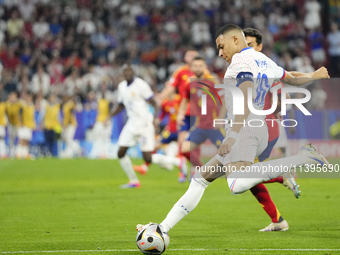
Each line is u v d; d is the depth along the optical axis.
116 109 37.78
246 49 16.78
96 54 85.12
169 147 61.00
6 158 67.19
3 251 16.11
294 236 18.42
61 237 18.62
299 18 93.81
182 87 39.41
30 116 67.19
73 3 93.19
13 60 83.25
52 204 27.92
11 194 32.69
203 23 89.75
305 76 18.80
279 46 88.06
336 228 20.12
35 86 77.19
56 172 48.94
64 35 90.56
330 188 35.44
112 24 91.44
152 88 76.44
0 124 66.88
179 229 20.27
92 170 51.06
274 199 29.70
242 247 16.50
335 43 88.75
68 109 68.00
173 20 91.25
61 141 69.88
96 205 27.50
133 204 27.83
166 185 38.19
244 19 91.44
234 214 24.33
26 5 91.94
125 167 36.62
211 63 85.81
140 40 88.69
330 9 93.81
